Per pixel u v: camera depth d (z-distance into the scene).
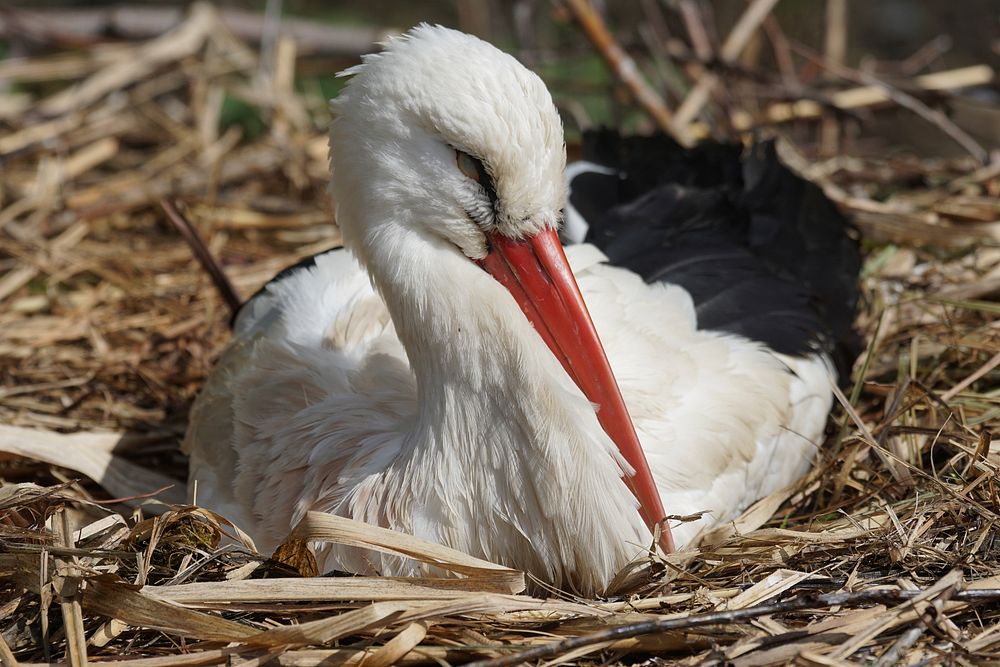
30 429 8.48
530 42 16.19
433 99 6.30
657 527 6.66
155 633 6.18
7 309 10.93
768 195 9.57
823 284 9.21
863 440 7.50
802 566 6.59
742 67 13.83
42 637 6.11
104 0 19.86
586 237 9.02
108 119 14.40
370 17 20.50
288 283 8.34
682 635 5.94
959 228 10.56
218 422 7.73
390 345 7.46
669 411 7.35
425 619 5.87
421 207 6.51
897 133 17.77
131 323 10.56
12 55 17.06
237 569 6.36
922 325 9.56
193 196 12.84
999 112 18.03
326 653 5.75
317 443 7.04
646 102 13.50
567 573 6.58
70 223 12.23
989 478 7.06
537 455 6.37
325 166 13.33
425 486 6.52
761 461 7.78
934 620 5.79
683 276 8.55
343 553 6.59
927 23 20.33
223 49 15.44
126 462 8.66
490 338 6.38
